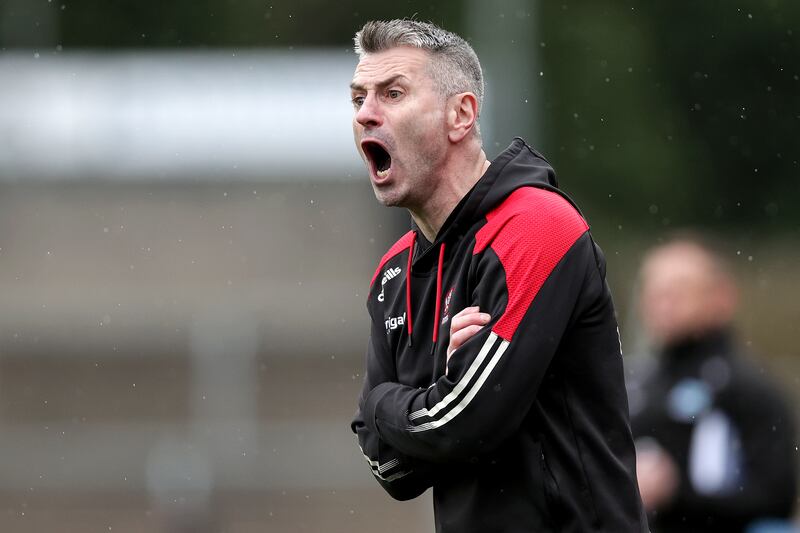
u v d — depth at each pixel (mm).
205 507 42375
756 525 21156
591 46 96000
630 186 95938
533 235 12242
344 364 59125
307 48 100125
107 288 66938
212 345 48844
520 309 12086
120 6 100438
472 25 70875
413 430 12516
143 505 44781
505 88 52281
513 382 12008
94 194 68250
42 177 68188
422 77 12820
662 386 21750
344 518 43812
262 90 70500
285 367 58406
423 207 13109
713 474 21156
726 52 97000
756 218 96812
